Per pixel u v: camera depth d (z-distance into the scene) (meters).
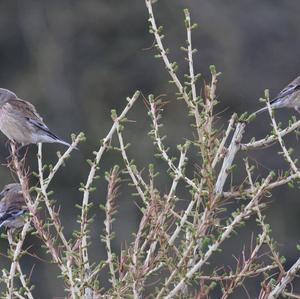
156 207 8.16
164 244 8.00
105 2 28.88
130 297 7.96
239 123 8.37
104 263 8.11
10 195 10.08
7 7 28.69
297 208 24.59
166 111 25.98
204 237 7.89
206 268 22.06
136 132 25.55
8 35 28.58
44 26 28.67
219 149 8.12
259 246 8.01
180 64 27.75
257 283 20.84
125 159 8.40
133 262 8.00
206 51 27.67
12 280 8.02
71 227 24.19
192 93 8.50
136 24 28.84
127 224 23.03
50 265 22.23
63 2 28.89
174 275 7.94
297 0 28.44
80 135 8.45
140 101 27.45
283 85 27.56
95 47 28.70
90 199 24.33
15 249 8.38
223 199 8.06
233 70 27.31
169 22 28.30
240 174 22.69
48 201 8.26
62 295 21.91
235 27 27.95
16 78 28.36
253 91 27.22
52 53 28.23
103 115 27.56
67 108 27.47
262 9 28.19
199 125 8.24
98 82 28.09
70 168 25.25
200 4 28.05
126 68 28.53
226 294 7.96
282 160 23.80
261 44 27.94
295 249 24.28
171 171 8.63
